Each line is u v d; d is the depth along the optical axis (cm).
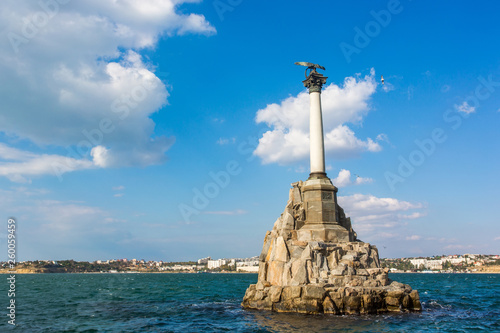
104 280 17650
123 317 4091
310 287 3647
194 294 7506
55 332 3269
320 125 4684
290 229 4384
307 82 4788
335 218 4497
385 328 3080
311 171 4653
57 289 9662
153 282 14762
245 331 3095
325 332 2953
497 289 9456
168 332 3219
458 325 3319
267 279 4262
